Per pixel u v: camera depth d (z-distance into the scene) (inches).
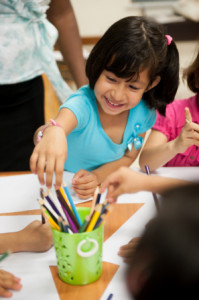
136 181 22.9
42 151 26.9
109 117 37.9
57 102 60.3
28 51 43.9
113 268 23.9
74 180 34.2
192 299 10.5
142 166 40.2
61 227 21.3
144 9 137.7
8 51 42.0
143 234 12.0
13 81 44.2
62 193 23.9
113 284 22.4
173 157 42.1
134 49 29.9
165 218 11.4
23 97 46.5
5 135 47.5
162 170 39.1
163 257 10.8
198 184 12.5
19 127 47.8
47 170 26.2
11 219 29.6
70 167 41.1
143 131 40.6
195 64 41.1
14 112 46.7
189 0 141.1
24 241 25.4
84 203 32.3
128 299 21.0
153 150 40.4
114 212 30.4
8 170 49.4
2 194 33.7
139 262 11.5
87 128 37.3
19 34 42.0
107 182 23.6
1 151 48.3
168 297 10.7
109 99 32.8
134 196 32.9
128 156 40.8
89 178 34.5
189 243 10.6
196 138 36.8
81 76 52.6
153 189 22.6
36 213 30.5
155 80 34.1
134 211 30.5
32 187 35.1
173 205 11.6
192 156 43.7
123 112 38.2
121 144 39.0
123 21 31.6
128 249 24.6
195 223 10.9
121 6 136.6
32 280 22.8
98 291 21.9
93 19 137.3
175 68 35.1
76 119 34.8
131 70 30.3
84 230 21.7
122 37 30.3
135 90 32.2
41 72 47.1
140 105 38.7
